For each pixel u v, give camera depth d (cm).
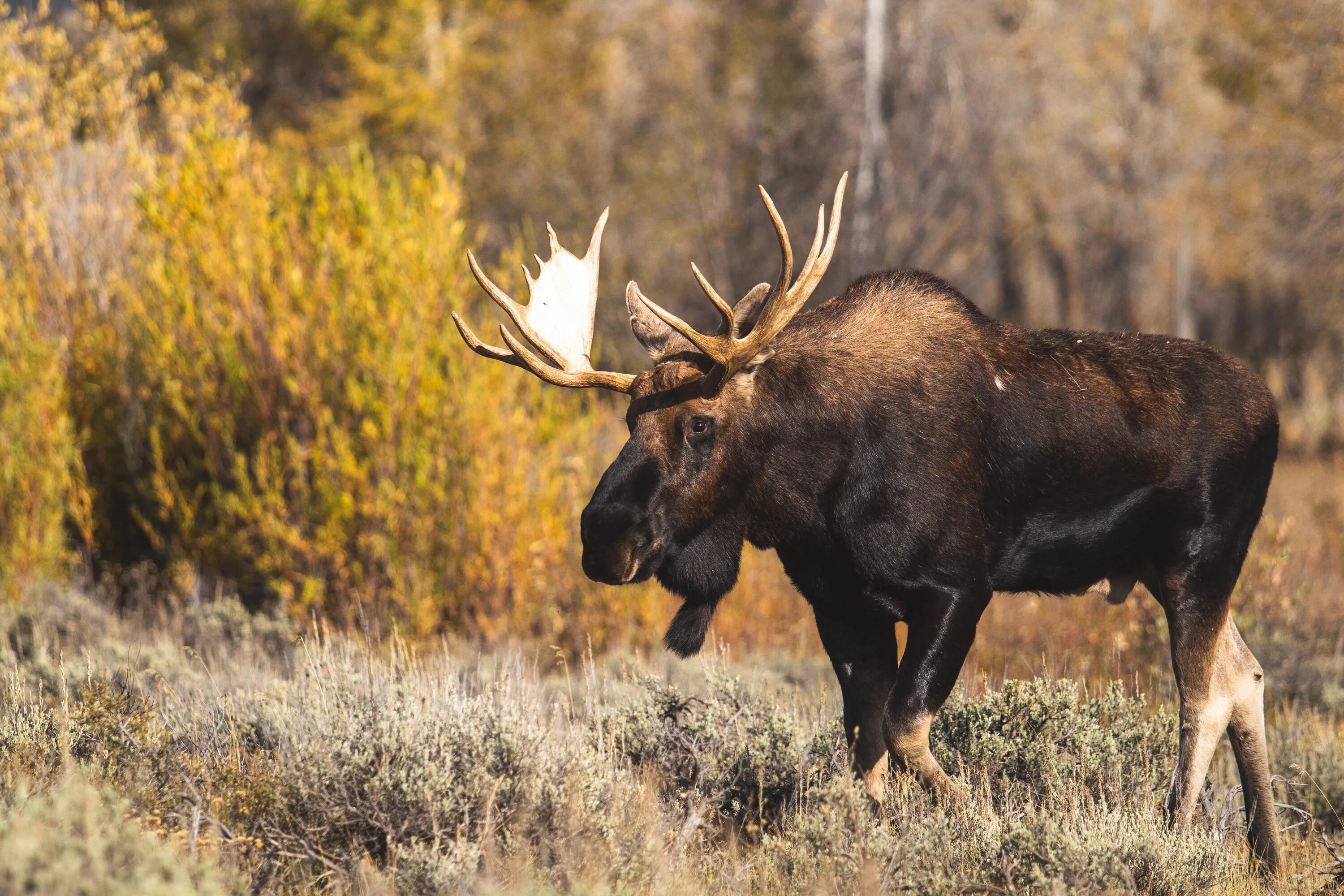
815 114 6781
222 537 2781
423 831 1247
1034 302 9250
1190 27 8506
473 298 2911
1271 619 2706
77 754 1423
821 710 1809
